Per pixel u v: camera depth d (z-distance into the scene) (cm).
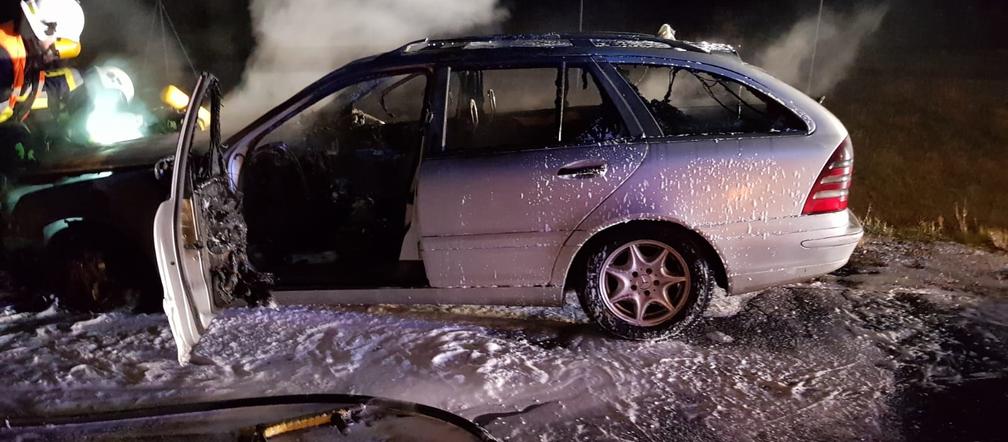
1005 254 563
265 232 433
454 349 408
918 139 966
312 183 453
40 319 452
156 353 406
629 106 402
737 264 400
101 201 441
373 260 421
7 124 550
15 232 458
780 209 396
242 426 339
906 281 509
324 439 327
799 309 462
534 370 385
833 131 402
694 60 411
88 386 373
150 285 462
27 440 331
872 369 386
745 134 399
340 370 387
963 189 729
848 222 410
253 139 418
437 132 402
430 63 412
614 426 337
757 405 353
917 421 339
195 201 365
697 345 412
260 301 410
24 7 595
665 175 391
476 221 396
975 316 449
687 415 345
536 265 402
